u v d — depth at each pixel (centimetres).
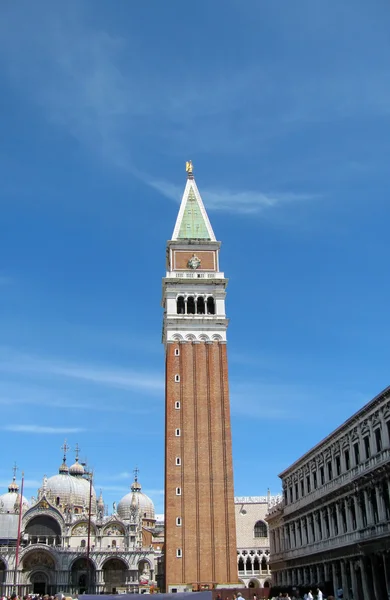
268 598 11438
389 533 7769
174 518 12256
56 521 18212
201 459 12756
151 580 17712
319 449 10906
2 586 16738
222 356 13588
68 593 15825
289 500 13212
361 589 8912
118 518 18538
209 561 12000
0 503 18888
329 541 10238
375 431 8512
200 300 14162
